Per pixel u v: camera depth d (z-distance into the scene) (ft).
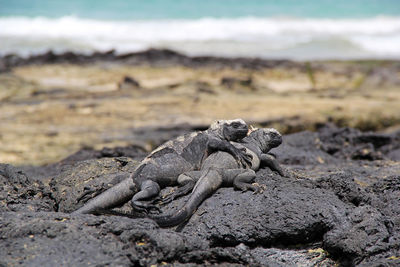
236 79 157.07
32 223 35.37
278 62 188.14
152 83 158.81
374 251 38.37
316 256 39.93
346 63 196.75
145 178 39.63
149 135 102.83
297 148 68.90
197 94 143.02
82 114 122.31
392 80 169.99
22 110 125.80
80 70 171.12
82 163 45.34
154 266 34.17
